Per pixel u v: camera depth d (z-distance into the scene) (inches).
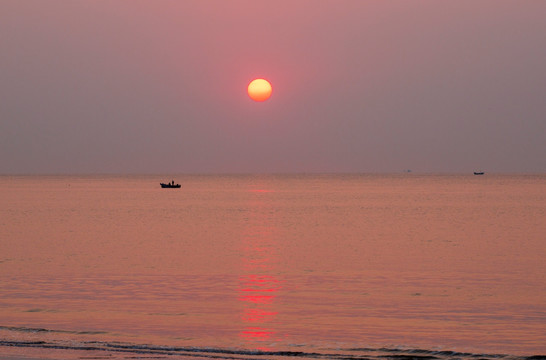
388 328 1569.9
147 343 1411.2
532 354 1334.9
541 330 1549.0
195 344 1403.8
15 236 4082.2
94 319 1656.0
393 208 7253.9
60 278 2338.8
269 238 3978.8
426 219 5615.2
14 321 1626.5
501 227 4768.7
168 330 1546.5
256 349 1347.2
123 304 1852.9
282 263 2787.9
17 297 1956.2
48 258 2950.3
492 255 3073.3
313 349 1362.0
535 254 3110.2
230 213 6441.9
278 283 2242.9
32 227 4781.0
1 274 2436.0
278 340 1448.1
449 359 1296.8
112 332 1520.7
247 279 2330.2
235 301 1907.0
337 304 1863.9
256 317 1691.7
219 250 3309.5
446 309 1796.3
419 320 1658.5
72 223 5162.4
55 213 6412.4
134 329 1553.9
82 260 2878.9
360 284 2214.6
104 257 2994.6
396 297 1973.4
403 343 1423.5
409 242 3720.5
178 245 3563.0
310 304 1863.9
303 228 4714.6
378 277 2375.7
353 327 1582.2
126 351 1285.7
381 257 3004.4
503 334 1510.8
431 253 3164.4
